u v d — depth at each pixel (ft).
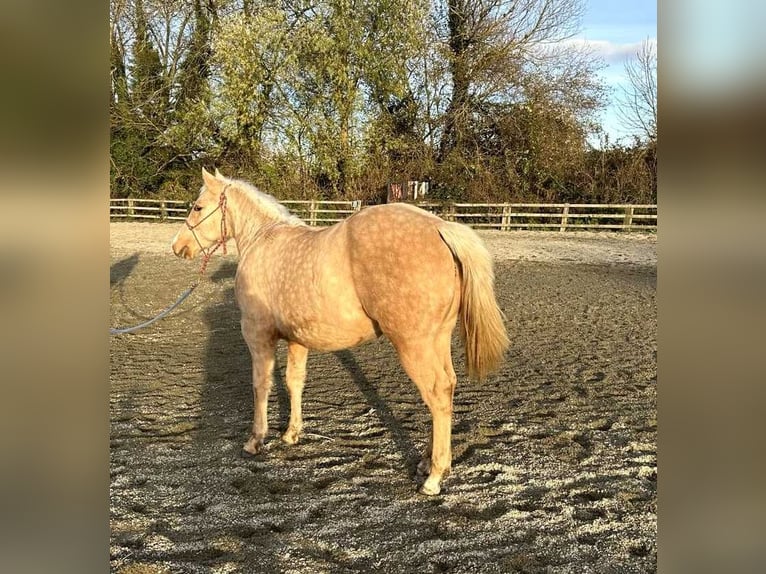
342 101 71.41
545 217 62.75
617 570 8.58
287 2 72.23
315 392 17.51
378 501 10.78
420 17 70.03
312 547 9.29
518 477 11.60
